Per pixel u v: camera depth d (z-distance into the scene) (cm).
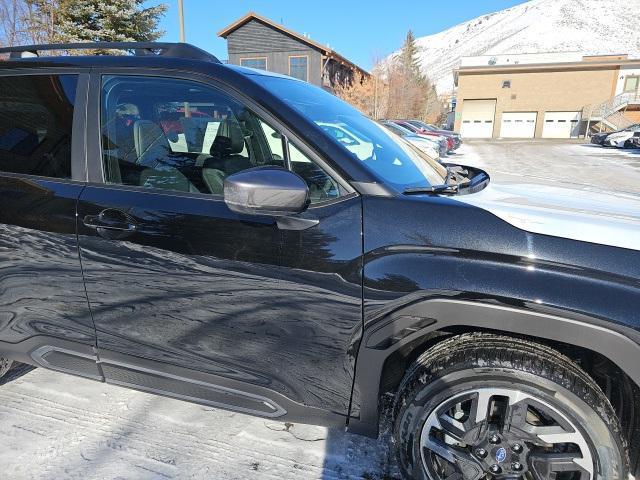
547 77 3847
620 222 166
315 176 180
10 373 279
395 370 185
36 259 209
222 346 192
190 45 213
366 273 166
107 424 235
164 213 189
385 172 187
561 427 157
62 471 204
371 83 3550
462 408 171
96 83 207
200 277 186
